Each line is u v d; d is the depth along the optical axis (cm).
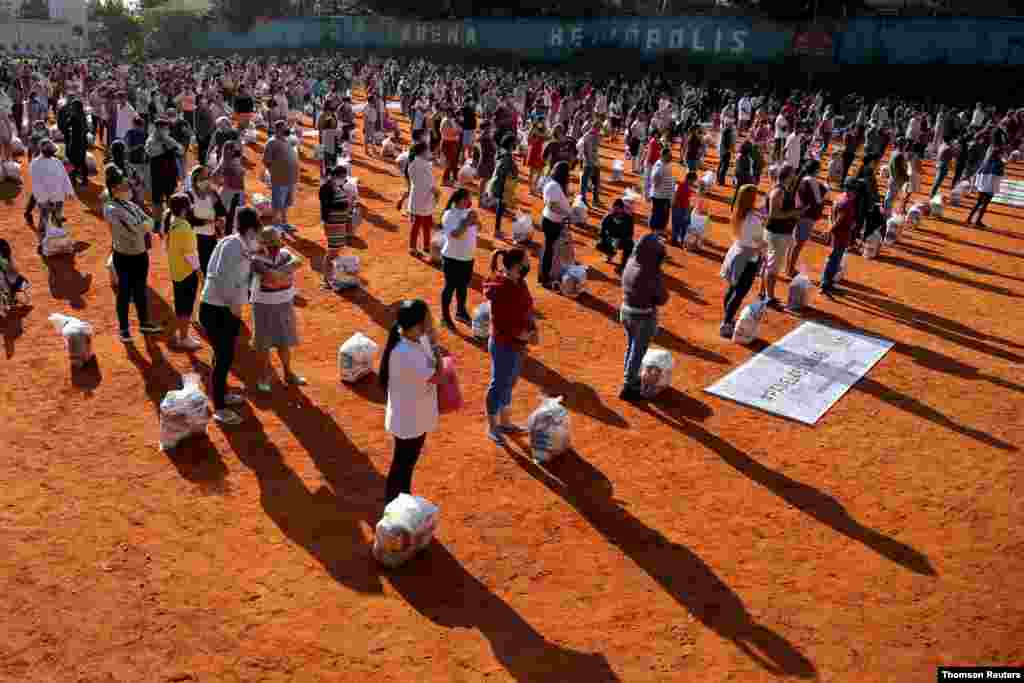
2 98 2473
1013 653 572
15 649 531
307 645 548
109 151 1571
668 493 765
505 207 1767
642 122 2430
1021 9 5169
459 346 1087
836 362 1105
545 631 575
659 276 897
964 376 1088
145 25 8925
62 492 709
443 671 531
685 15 5966
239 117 2055
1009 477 827
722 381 1017
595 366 1059
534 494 751
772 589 632
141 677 512
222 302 808
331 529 680
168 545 646
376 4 7650
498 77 5256
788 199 1247
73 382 917
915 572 662
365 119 2531
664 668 544
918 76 4916
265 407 884
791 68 5309
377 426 859
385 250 1509
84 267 1318
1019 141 3356
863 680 540
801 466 828
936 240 1872
